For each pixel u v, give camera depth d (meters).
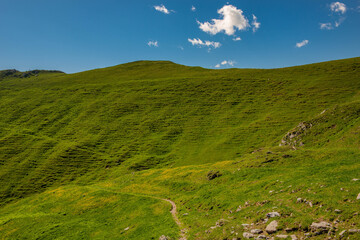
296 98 95.31
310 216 16.44
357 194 17.00
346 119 50.19
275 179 28.72
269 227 16.48
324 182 21.59
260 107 95.75
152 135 88.56
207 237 18.81
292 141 54.59
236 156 66.50
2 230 37.62
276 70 134.38
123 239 25.45
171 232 22.83
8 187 65.44
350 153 31.84
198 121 93.62
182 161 70.25
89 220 35.12
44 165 74.50
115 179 61.34
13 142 86.69
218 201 27.83
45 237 31.67
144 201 37.03
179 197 36.41
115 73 172.25
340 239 13.14
